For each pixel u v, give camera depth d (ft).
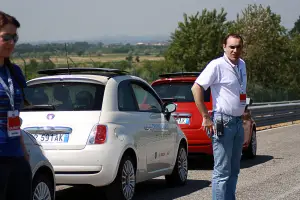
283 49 182.19
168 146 31.60
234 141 23.22
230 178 23.53
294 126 81.76
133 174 27.35
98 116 25.85
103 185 25.46
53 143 25.38
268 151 50.96
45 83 27.32
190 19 186.39
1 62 15.99
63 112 26.07
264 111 76.38
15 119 16.10
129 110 27.96
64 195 30.73
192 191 31.83
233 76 22.90
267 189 32.50
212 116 23.30
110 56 352.69
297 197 30.27
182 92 39.81
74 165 25.14
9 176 16.19
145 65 101.65
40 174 21.38
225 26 187.11
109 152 25.36
